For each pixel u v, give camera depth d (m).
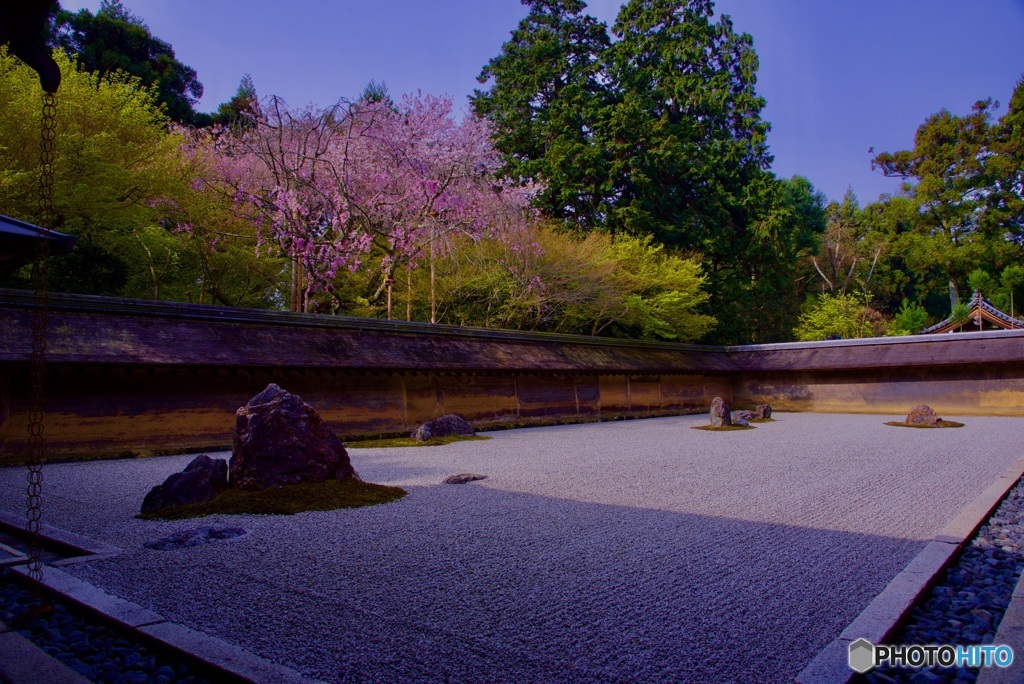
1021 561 4.95
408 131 21.31
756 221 33.50
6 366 10.55
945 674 3.08
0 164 14.02
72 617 3.89
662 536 5.52
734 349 29.38
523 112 32.44
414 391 16.70
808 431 16.56
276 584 4.33
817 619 3.63
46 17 2.97
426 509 6.74
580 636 3.42
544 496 7.43
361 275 24.12
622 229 30.52
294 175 19.42
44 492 8.02
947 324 32.38
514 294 24.05
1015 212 40.72
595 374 22.20
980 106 42.41
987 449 12.01
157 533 5.82
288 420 7.62
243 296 22.88
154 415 12.35
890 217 45.31
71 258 16.58
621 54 33.25
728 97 34.34
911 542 5.29
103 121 17.11
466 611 3.80
